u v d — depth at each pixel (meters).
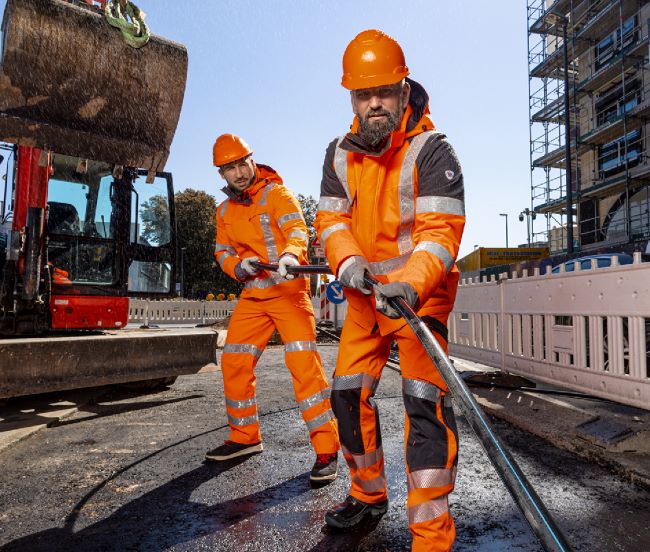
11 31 3.25
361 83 1.78
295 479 2.80
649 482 2.53
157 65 3.77
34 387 4.45
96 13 3.52
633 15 22.78
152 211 6.25
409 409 1.80
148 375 5.19
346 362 2.11
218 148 3.13
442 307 1.90
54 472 3.00
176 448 3.49
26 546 2.06
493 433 1.09
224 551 1.98
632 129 23.39
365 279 1.73
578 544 1.97
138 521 2.28
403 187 1.88
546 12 27.36
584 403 4.29
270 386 5.94
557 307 4.47
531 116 29.05
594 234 25.55
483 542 1.99
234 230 3.25
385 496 2.25
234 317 3.23
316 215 2.12
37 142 3.55
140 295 6.23
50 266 5.52
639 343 3.52
